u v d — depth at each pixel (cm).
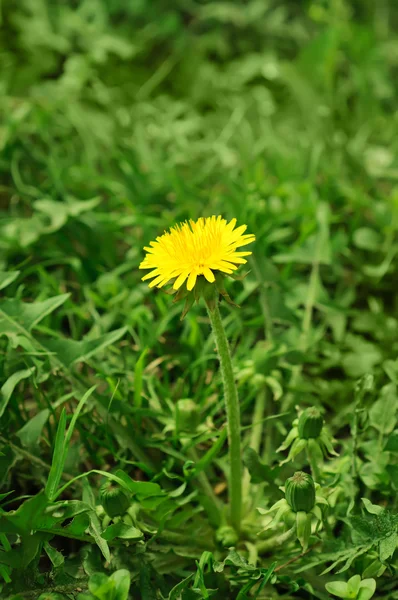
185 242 48
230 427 52
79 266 69
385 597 52
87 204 70
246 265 65
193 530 56
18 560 49
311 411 51
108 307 66
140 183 75
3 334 57
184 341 65
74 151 80
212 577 52
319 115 86
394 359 65
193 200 74
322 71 88
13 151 77
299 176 76
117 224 72
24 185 76
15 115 77
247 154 80
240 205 71
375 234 71
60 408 59
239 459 53
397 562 51
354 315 69
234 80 94
